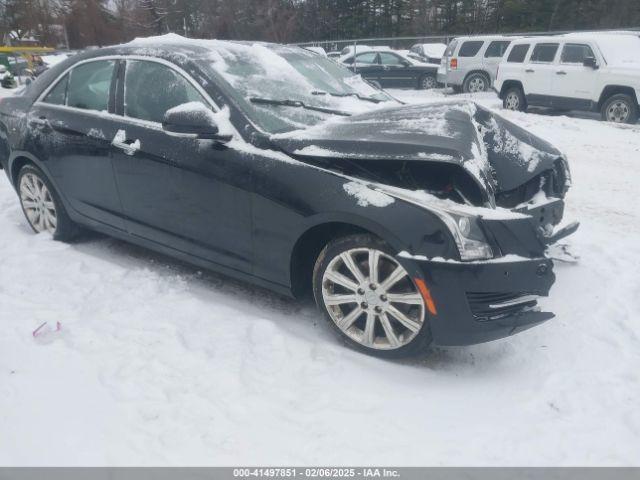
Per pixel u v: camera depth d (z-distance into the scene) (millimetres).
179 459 2410
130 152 3818
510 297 2955
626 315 3623
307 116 3668
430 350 3277
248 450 2471
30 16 43031
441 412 2734
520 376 3037
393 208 2877
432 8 36500
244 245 3443
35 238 4758
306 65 4406
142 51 4004
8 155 4770
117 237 4293
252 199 3293
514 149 3625
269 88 3797
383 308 3045
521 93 13086
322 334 3404
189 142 3547
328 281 3227
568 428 2627
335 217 3014
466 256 2756
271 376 2980
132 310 3584
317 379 2965
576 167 7711
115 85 4082
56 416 2633
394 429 2611
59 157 4336
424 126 3227
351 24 34344
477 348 3299
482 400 2832
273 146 3283
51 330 3324
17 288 3867
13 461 2379
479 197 3006
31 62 21812
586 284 4055
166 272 4199
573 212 5801
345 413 2711
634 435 2580
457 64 17297
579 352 3230
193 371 2986
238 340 3287
